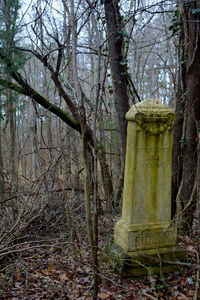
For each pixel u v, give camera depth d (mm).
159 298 3688
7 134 9445
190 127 5293
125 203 4383
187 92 5227
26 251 4707
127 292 3750
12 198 5648
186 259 4355
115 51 6570
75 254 4340
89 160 6574
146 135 4164
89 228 3221
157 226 4270
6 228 5074
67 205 5016
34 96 6215
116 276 4066
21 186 6688
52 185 6055
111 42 6547
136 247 4180
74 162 7066
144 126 4121
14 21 5078
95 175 3527
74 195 6406
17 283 3859
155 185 4285
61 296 3625
